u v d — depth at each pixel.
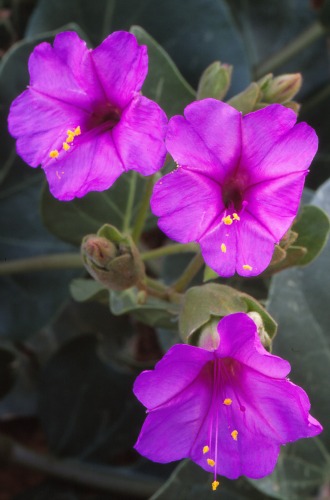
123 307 0.45
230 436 0.38
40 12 0.52
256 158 0.38
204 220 0.37
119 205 0.47
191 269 0.44
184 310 0.39
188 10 0.52
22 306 0.52
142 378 0.37
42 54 0.39
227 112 0.37
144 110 0.38
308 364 0.46
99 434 0.56
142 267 0.41
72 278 0.52
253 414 0.38
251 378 0.38
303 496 0.47
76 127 0.39
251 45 0.59
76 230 0.48
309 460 0.47
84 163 0.39
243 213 0.38
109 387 0.55
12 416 0.59
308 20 0.59
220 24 0.53
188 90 0.46
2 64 0.50
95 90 0.39
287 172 0.37
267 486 0.46
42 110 0.40
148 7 0.52
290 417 0.38
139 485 0.56
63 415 0.55
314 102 0.58
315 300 0.46
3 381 0.56
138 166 0.37
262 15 0.59
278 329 0.46
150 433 0.38
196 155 0.37
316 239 0.42
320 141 0.58
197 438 0.38
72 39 0.39
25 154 0.39
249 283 0.51
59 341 0.59
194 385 0.38
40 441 0.60
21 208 0.52
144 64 0.38
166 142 0.37
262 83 0.42
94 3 0.52
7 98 0.50
